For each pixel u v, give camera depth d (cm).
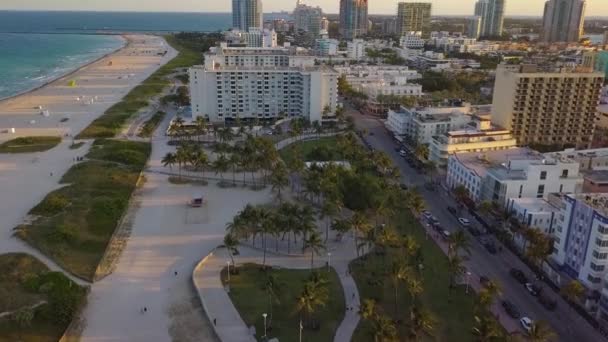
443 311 11769
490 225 16088
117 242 15138
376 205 15812
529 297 12281
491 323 9588
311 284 10712
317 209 17712
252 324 11269
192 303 12125
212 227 16300
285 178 18388
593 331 11062
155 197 18825
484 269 13550
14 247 14500
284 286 12788
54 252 14188
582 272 12694
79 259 13938
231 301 12156
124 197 18325
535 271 13375
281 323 11312
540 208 15338
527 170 16625
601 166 19900
